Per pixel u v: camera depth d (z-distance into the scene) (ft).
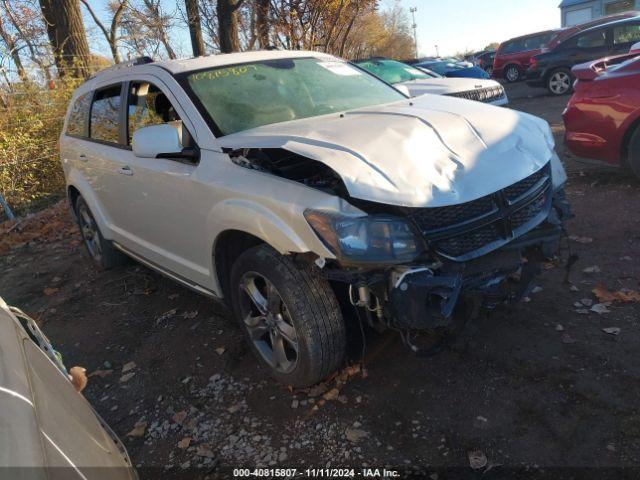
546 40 66.49
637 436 8.07
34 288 18.26
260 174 9.84
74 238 23.27
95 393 11.48
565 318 11.18
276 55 14.19
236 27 41.14
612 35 45.39
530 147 10.23
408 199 8.36
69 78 32.96
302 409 9.82
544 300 11.95
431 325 8.43
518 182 9.60
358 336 11.05
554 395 9.12
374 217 8.38
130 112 14.08
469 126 10.25
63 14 37.42
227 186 10.16
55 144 30.25
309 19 42.55
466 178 8.96
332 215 8.41
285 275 9.33
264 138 10.19
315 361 9.43
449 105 11.75
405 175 8.69
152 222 13.20
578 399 8.96
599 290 11.93
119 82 14.79
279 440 9.20
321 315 9.31
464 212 8.84
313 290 9.30
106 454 4.66
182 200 11.50
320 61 14.65
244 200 9.78
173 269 13.16
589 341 10.34
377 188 8.39
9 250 23.38
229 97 12.19
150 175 12.47
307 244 8.71
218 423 9.88
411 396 9.64
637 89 17.13
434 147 9.43
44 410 4.08
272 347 10.45
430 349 9.23
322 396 10.02
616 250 13.87
